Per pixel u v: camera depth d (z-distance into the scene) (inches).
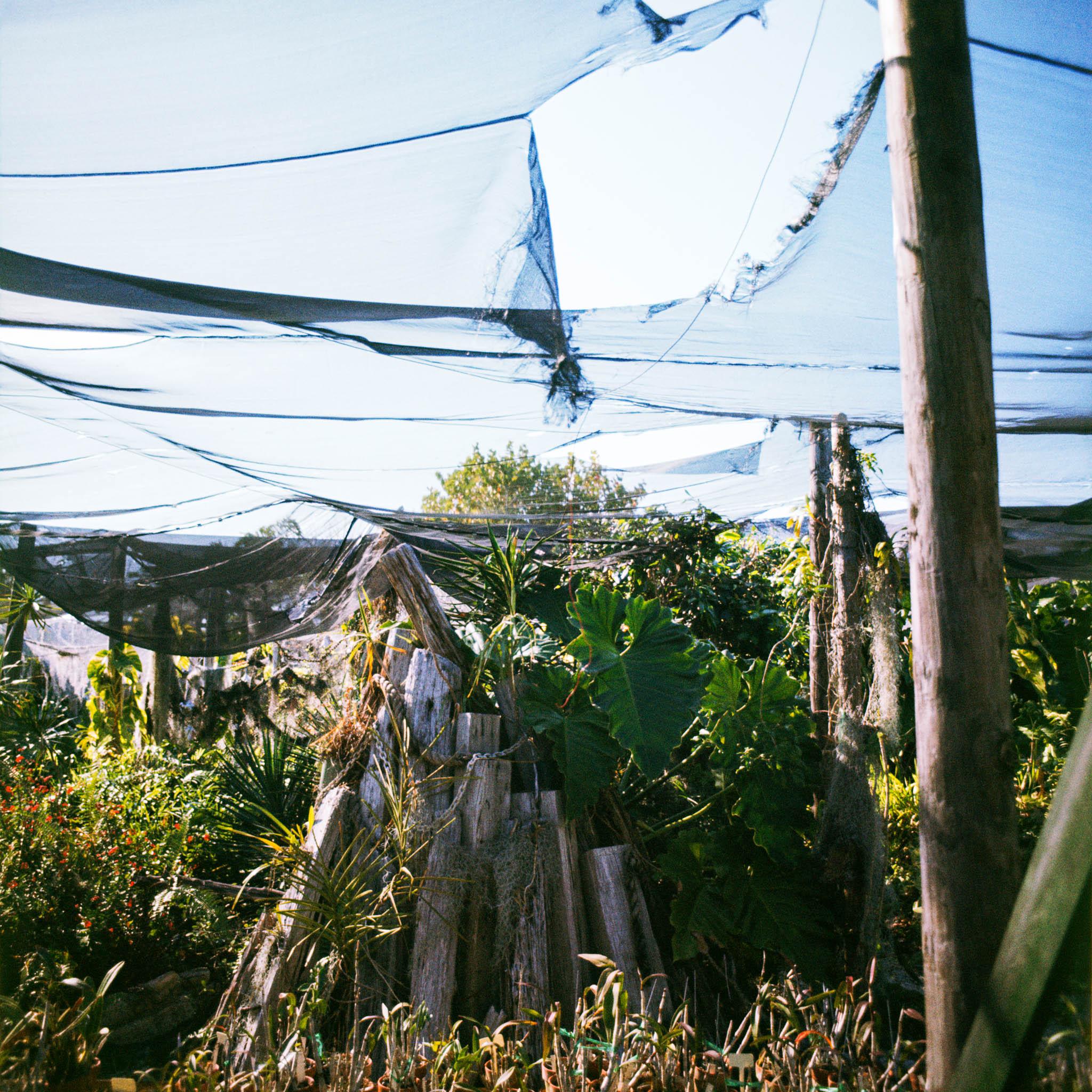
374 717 179.5
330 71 85.7
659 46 89.5
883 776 168.4
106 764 283.3
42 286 122.0
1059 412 186.4
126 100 87.2
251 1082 109.1
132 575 291.7
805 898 169.5
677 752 233.1
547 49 86.8
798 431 209.9
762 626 325.4
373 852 155.4
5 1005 109.7
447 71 87.5
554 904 161.2
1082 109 100.4
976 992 73.1
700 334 137.0
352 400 169.0
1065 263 126.9
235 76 85.1
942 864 76.5
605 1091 101.9
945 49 84.0
